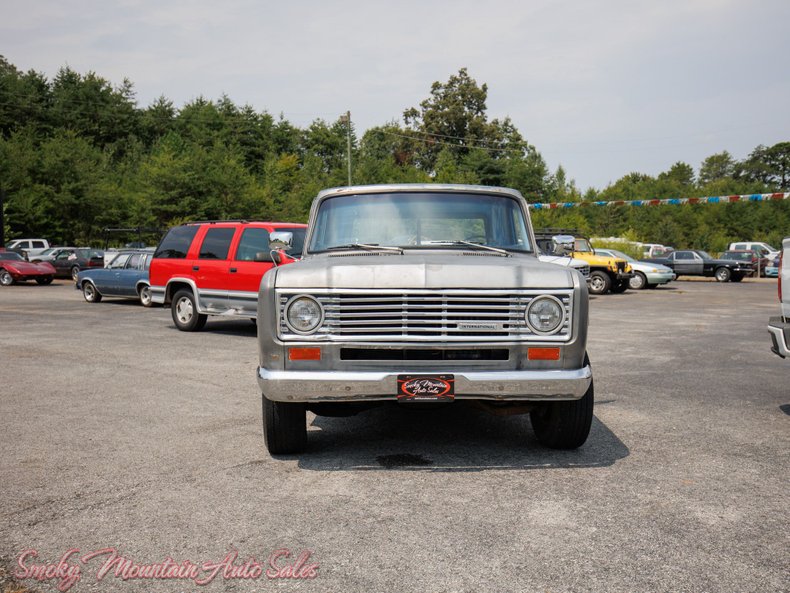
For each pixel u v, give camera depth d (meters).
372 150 94.44
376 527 3.72
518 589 3.01
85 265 31.09
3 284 29.06
